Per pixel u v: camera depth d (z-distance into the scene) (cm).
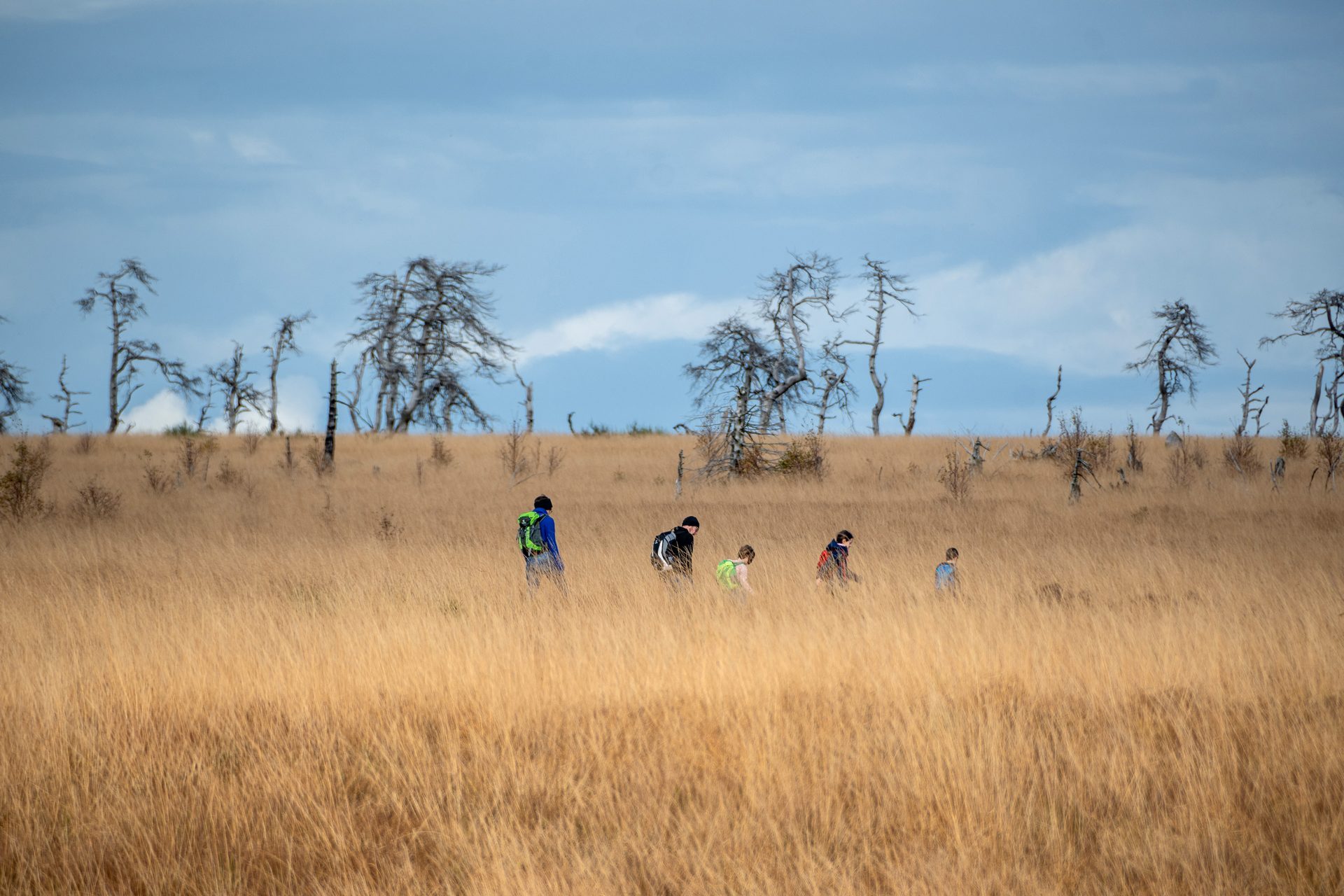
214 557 1641
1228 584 1262
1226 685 817
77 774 648
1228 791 598
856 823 576
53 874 536
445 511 2447
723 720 732
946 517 2236
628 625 1017
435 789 628
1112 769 623
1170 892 501
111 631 1009
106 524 2134
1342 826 547
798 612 1095
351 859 549
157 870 533
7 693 787
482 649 914
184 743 708
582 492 2989
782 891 501
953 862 528
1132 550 1645
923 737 670
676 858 534
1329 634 957
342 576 1430
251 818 596
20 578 1414
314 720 749
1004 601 1136
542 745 705
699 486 3148
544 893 496
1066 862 526
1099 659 863
